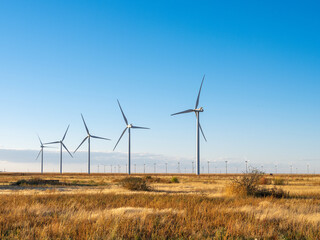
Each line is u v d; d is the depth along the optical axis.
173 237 13.11
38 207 20.25
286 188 50.91
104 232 12.80
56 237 12.76
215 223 15.67
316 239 12.85
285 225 15.53
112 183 71.06
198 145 102.38
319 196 35.53
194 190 46.25
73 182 74.12
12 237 12.52
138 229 13.98
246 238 13.18
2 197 28.92
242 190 34.47
